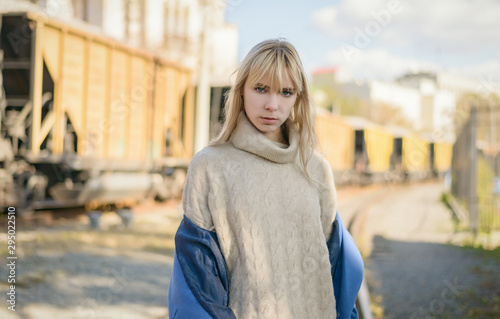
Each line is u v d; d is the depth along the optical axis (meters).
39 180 9.26
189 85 14.19
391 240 9.51
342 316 1.58
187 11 24.05
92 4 21.73
